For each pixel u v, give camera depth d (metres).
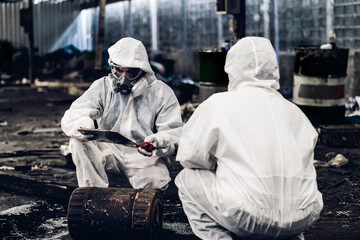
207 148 3.11
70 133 3.94
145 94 4.13
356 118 7.29
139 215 3.52
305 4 10.56
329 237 3.93
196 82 13.97
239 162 3.04
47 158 6.31
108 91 4.15
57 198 4.98
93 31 19.22
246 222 2.97
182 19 14.80
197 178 3.24
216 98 3.18
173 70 14.97
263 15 11.73
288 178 3.00
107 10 19.38
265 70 3.21
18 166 5.78
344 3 9.65
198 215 3.28
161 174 4.21
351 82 9.53
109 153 4.18
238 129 3.05
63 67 18.88
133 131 4.13
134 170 4.20
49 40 20.73
